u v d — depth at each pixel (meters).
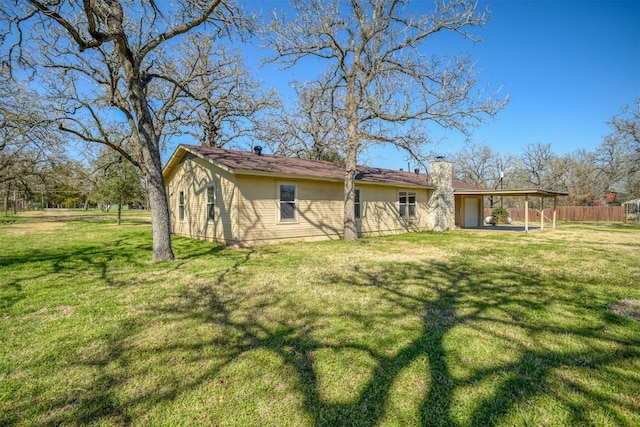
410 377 2.67
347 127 13.27
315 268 7.14
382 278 6.18
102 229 17.09
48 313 4.21
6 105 11.95
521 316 4.09
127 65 7.91
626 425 2.12
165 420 2.17
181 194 14.33
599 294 5.09
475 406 2.30
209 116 19.83
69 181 27.05
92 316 4.10
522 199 41.69
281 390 2.50
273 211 11.60
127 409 2.28
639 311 4.29
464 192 18.36
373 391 2.48
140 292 5.21
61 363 2.91
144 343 3.32
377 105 11.77
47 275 6.42
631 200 32.56
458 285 5.65
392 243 11.95
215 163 10.85
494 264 7.64
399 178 17.39
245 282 5.86
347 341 3.35
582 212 28.38
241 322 3.89
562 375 2.71
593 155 36.00
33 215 34.72
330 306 4.49
